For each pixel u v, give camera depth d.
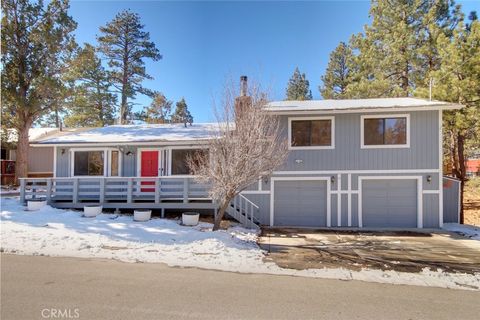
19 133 19.62
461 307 4.24
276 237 9.63
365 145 12.13
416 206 11.84
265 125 9.47
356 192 12.13
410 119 11.89
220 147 8.99
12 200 13.62
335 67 30.17
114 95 29.70
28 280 4.95
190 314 3.83
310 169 12.35
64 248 7.06
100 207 11.38
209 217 12.38
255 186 12.58
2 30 18.12
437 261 6.84
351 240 9.23
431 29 16.53
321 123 12.41
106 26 29.73
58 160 13.80
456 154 17.62
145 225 10.03
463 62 13.30
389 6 19.62
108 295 4.39
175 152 13.29
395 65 19.16
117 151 13.67
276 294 4.59
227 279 5.25
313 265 6.32
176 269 5.77
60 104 20.48
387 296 4.61
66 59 20.22
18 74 18.80
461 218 14.17
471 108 12.90
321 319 3.77
